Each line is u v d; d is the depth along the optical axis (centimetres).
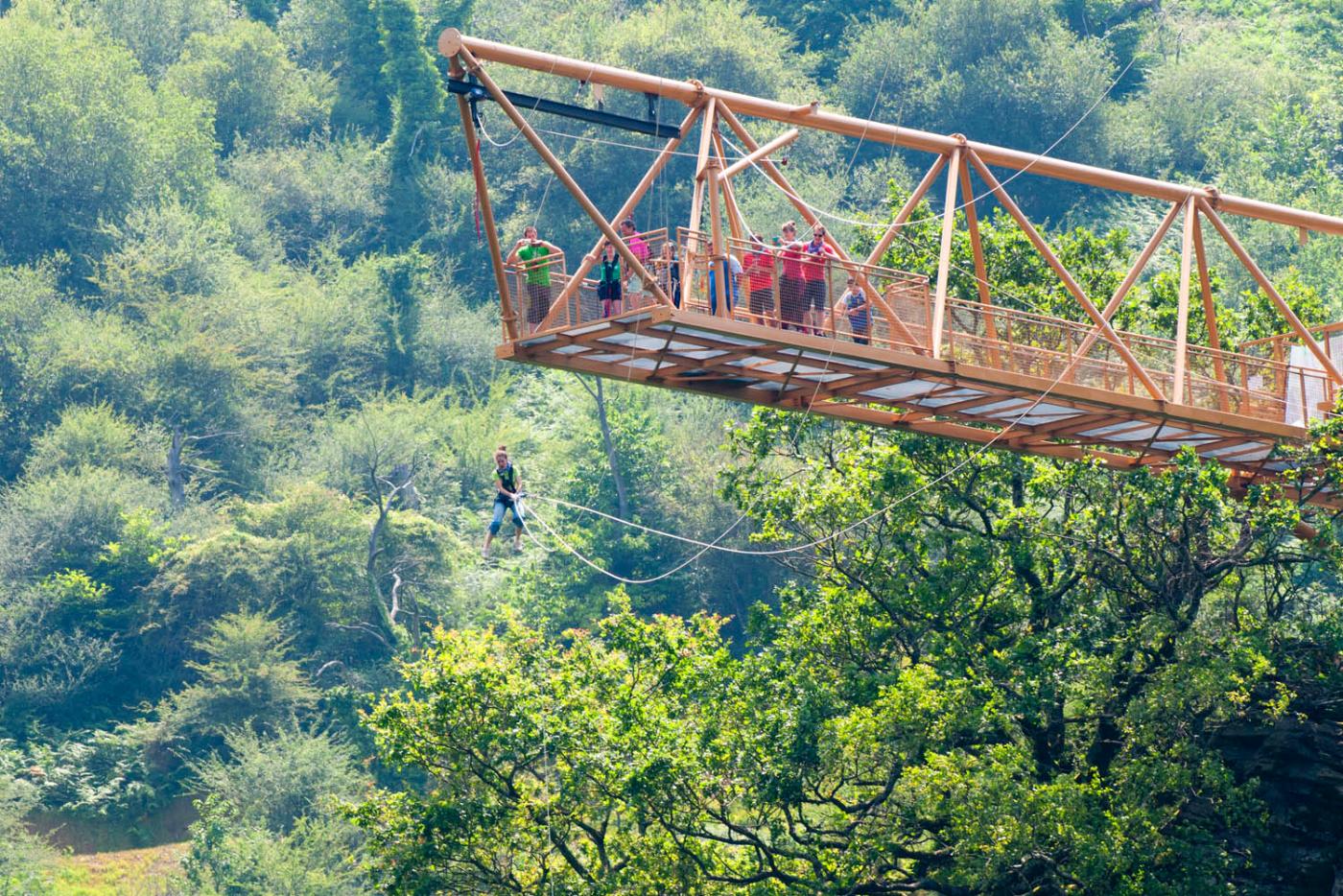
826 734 13012
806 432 16075
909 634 14575
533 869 13812
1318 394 12275
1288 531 13500
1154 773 12325
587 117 9669
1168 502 12356
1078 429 11631
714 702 14300
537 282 9662
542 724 13475
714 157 9619
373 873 13812
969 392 10725
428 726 13812
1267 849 13075
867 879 13225
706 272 9644
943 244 10381
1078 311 15825
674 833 13638
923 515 14925
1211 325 12019
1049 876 12731
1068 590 14312
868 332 10062
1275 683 13450
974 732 13212
